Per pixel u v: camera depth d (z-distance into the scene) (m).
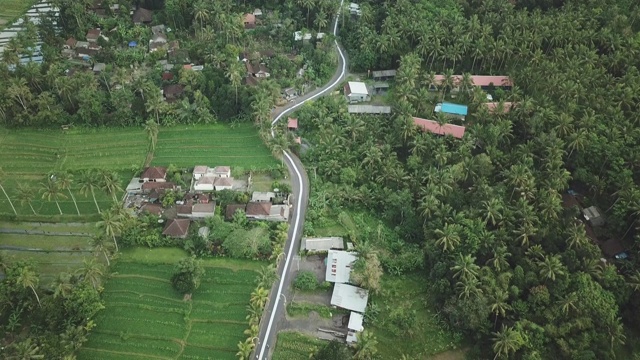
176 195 145.88
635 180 139.75
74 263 128.50
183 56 196.12
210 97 178.00
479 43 185.25
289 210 144.12
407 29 194.25
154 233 134.62
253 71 191.62
